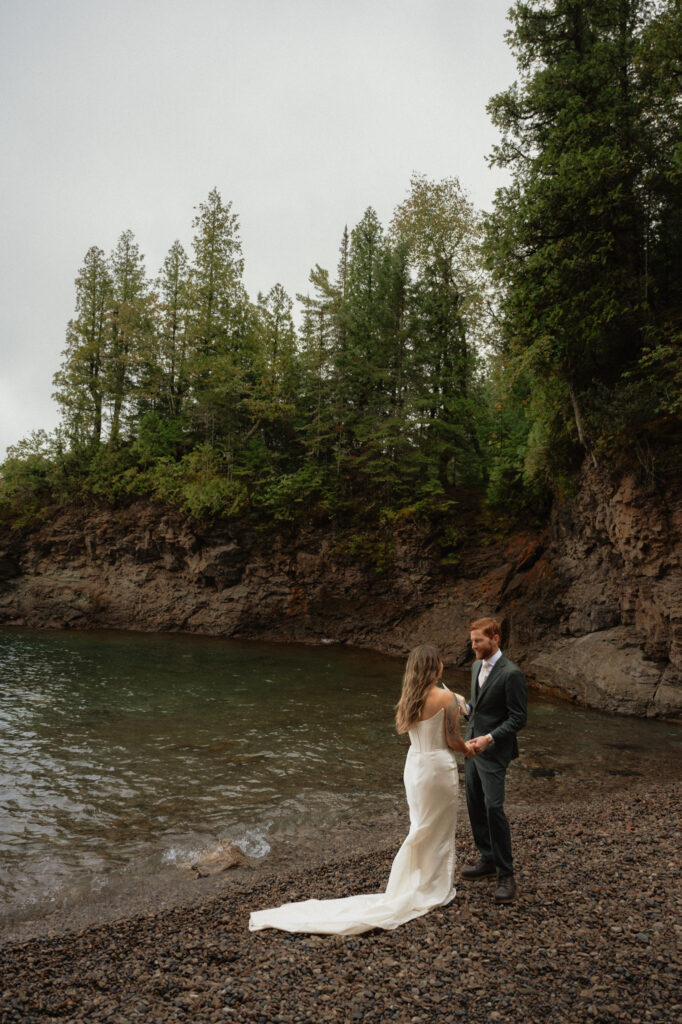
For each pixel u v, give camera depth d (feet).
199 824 26.86
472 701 18.04
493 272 64.95
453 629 76.84
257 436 113.70
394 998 12.03
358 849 23.56
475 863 19.84
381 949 13.93
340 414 100.32
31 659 71.36
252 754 37.29
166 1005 12.16
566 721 47.11
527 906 15.92
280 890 18.90
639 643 53.36
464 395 102.63
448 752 16.46
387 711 48.80
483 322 95.91
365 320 106.42
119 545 105.29
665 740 41.50
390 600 85.87
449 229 104.27
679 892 16.72
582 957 13.34
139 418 126.93
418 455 92.02
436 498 89.76
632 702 49.62
